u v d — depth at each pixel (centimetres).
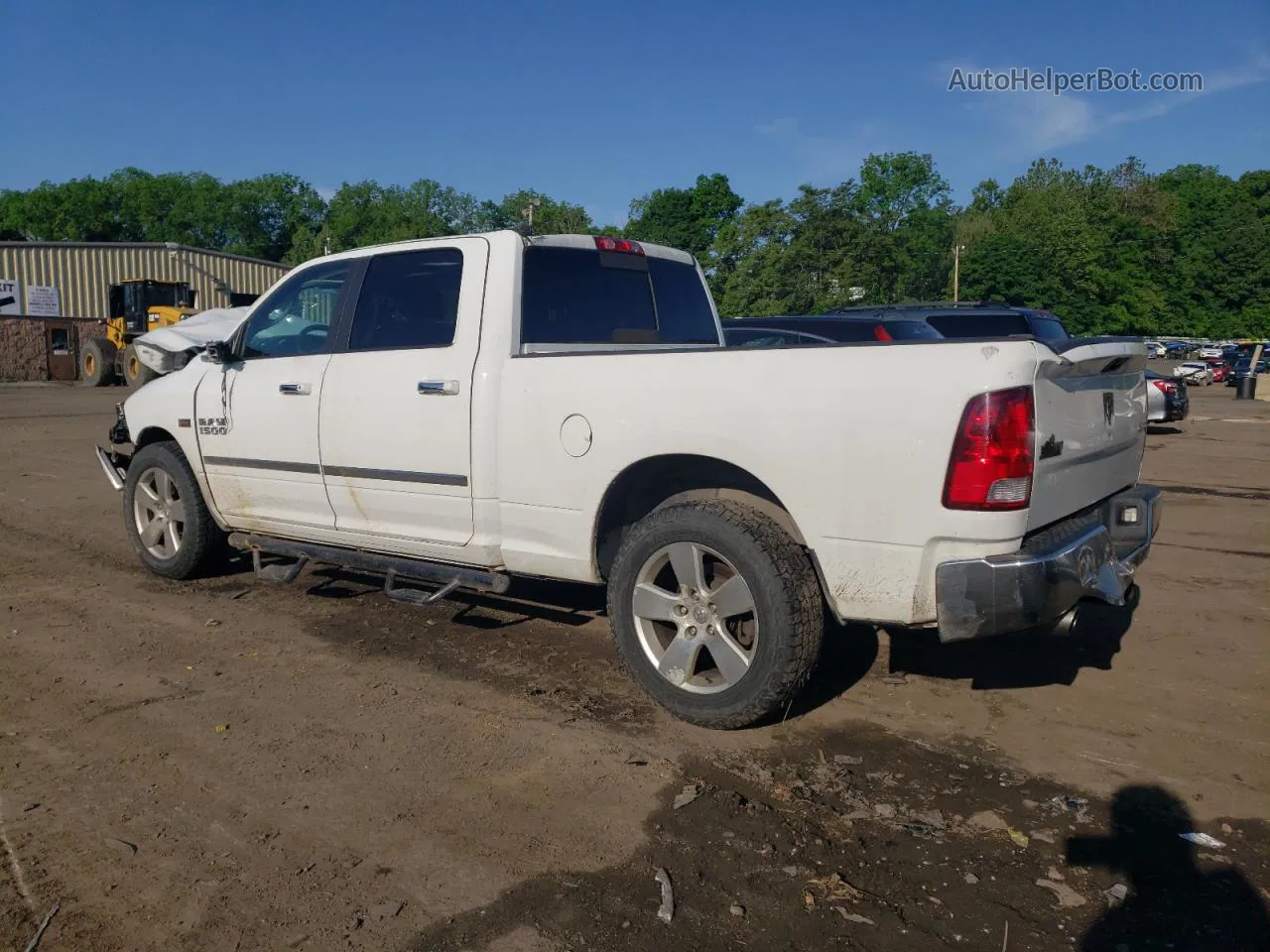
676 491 446
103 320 3281
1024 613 345
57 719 418
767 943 274
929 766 379
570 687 457
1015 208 7131
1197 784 367
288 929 278
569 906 289
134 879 301
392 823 334
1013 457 342
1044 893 298
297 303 552
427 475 477
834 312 1149
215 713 425
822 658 497
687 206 6775
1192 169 9644
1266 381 3089
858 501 363
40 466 1167
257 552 577
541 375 439
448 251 488
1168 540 802
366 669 479
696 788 359
